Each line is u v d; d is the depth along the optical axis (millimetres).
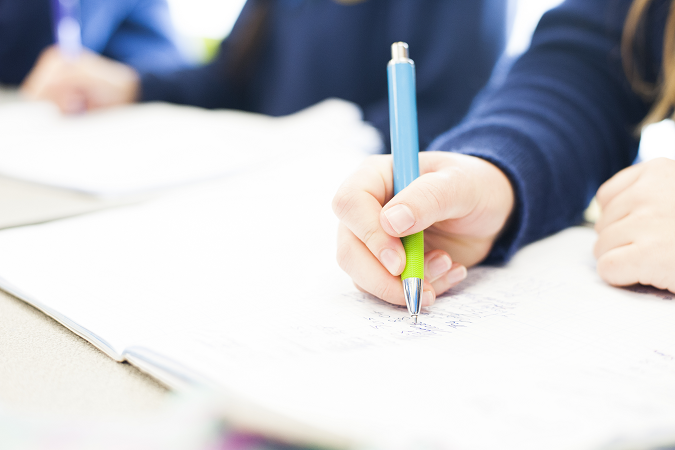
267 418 154
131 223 465
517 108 507
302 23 1204
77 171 625
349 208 303
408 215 282
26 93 1224
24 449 145
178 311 290
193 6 1590
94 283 332
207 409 154
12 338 269
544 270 384
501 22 1017
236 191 569
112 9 1366
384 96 1141
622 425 172
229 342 246
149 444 146
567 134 490
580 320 290
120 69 1223
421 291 290
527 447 159
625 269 338
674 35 560
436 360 233
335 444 151
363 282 311
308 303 310
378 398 193
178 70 1265
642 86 598
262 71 1305
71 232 437
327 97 1177
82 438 150
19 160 679
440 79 1012
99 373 233
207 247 408
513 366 229
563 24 638
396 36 1081
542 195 430
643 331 275
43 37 1406
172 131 811
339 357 233
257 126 876
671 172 372
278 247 412
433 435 159
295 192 564
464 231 356
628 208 371
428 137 910
